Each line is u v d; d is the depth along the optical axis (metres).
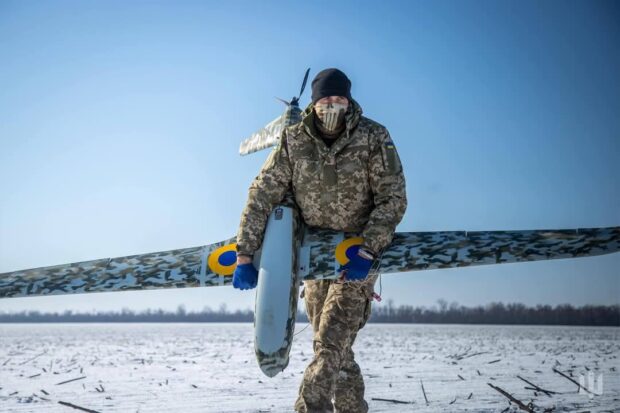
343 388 3.20
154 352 9.55
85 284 2.85
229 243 3.01
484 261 2.67
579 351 8.94
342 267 2.72
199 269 2.90
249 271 2.74
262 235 2.82
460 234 2.90
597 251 2.64
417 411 4.33
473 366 7.13
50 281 2.88
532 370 6.61
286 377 6.34
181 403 4.77
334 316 2.88
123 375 6.60
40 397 5.18
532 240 2.77
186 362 7.93
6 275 2.96
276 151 2.91
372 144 2.84
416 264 2.70
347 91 2.77
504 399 4.78
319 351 2.80
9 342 12.11
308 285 3.28
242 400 4.90
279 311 2.51
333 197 2.88
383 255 2.76
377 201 2.84
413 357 8.37
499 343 10.86
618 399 4.68
